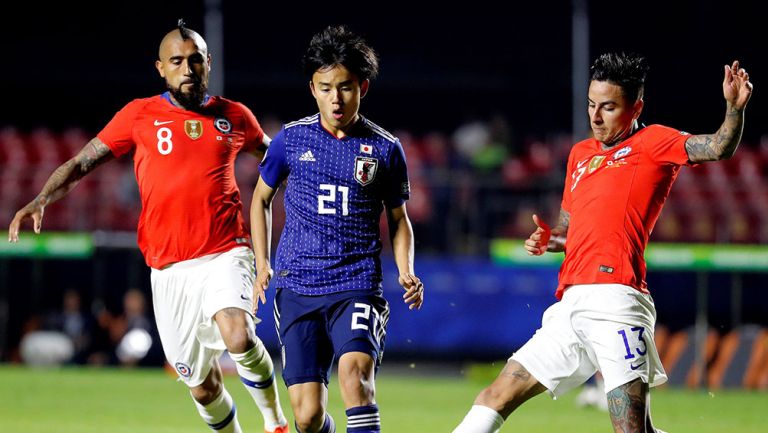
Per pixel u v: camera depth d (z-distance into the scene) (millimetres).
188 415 39406
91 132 109125
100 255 65188
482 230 66875
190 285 25281
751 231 70312
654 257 55875
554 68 109750
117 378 55594
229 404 26594
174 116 25500
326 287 22156
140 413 39906
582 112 82438
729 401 49094
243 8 113938
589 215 21156
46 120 109000
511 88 108750
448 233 67062
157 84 110062
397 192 23078
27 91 108875
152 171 25312
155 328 63219
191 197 25203
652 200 21016
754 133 102500
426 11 113375
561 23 111688
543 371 21141
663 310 62344
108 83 109750
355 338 21484
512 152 91938
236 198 26000
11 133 82250
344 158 22484
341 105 21781
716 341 59438
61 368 61906
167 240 25344
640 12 108875
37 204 24797
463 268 62844
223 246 25438
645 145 21016
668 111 104438
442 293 62750
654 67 105375
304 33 114125
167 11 111688
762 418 41312
